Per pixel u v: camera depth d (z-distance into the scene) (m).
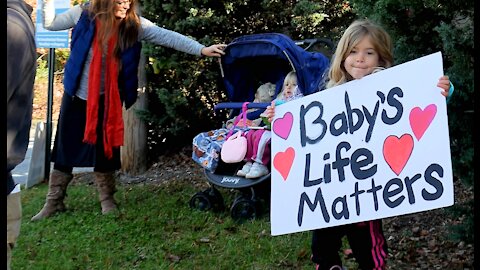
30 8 2.42
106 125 5.09
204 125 7.28
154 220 5.05
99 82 5.00
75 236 4.70
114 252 4.34
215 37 6.85
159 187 6.43
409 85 2.97
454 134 3.58
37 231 4.86
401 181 2.93
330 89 3.21
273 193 3.29
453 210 3.73
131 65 5.14
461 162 3.52
